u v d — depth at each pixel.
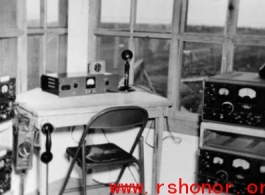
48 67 3.07
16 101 2.44
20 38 2.70
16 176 2.69
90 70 2.84
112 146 2.65
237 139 2.36
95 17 3.19
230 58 2.71
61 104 2.40
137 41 3.16
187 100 3.43
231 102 2.11
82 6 3.08
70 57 3.12
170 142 3.00
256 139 2.37
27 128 2.30
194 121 2.90
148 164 3.13
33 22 2.90
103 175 3.31
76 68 3.13
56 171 3.21
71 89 2.62
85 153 2.29
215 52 2.88
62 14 3.17
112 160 2.39
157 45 3.16
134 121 2.35
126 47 3.14
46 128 2.21
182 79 3.01
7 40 2.68
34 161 2.88
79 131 3.21
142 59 3.21
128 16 3.08
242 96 2.08
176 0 2.84
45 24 2.96
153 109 2.59
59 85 2.57
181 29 2.86
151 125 3.07
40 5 2.94
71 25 3.08
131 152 2.56
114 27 3.16
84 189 2.31
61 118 2.30
